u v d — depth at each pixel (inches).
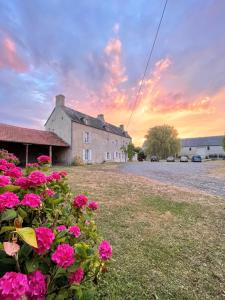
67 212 68.6
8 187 53.1
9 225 47.1
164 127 2007.9
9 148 796.6
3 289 29.6
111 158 1208.8
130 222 160.7
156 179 438.3
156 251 118.6
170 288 88.0
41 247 38.3
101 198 230.5
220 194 281.4
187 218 175.8
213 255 116.7
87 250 48.4
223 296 84.8
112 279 90.7
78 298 42.7
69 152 863.1
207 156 2197.3
